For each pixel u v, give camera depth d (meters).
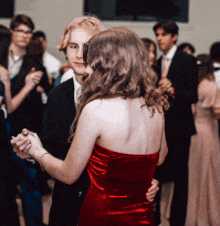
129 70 1.31
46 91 3.12
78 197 1.62
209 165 3.28
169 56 3.26
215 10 5.69
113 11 5.76
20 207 2.83
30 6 5.66
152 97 1.37
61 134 1.67
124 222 1.35
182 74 3.10
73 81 1.70
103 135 1.29
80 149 1.29
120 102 1.32
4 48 2.88
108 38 1.33
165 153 1.57
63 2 5.64
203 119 3.30
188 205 3.28
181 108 3.02
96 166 1.34
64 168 1.34
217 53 4.02
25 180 2.40
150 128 1.37
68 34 1.67
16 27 3.49
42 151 1.45
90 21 1.71
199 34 5.74
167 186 3.49
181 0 5.71
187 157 3.08
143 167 1.35
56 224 1.65
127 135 1.30
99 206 1.35
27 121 2.71
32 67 3.12
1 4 5.73
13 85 3.04
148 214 1.41
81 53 1.63
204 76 3.28
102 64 1.32
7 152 2.36
